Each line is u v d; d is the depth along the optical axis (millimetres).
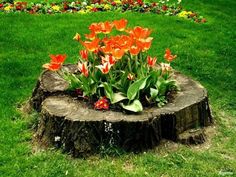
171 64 4758
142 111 3111
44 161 2959
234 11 6734
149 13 6055
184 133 3191
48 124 3082
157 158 2984
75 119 2963
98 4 6172
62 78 3557
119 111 3105
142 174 2836
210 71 4684
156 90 3195
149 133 3039
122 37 3160
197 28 5754
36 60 4559
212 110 3787
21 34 5098
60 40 5039
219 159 3035
